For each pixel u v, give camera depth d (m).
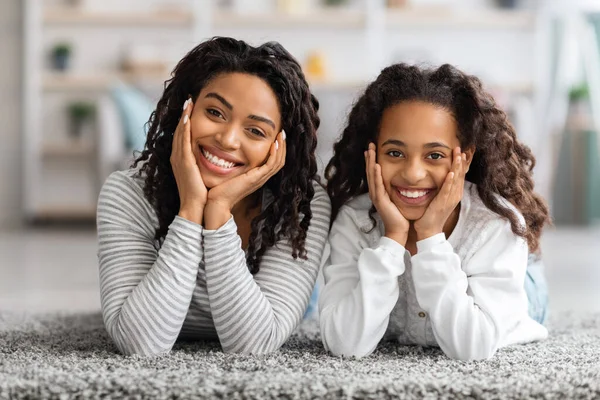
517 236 1.92
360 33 8.01
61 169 7.93
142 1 7.98
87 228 7.44
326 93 7.65
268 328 1.82
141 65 7.73
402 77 1.88
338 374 1.63
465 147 1.88
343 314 1.85
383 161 1.87
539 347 2.02
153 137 1.93
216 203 1.79
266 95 1.81
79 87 7.80
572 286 3.71
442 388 1.52
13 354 1.84
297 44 8.02
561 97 8.26
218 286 1.78
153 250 1.91
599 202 8.05
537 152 7.96
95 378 1.54
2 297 3.23
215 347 1.97
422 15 7.93
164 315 1.77
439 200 1.84
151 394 1.48
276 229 1.92
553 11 8.05
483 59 8.06
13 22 7.77
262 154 1.82
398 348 1.97
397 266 1.85
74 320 2.52
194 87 1.86
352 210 2.00
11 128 7.79
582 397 1.53
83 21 7.85
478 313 1.82
